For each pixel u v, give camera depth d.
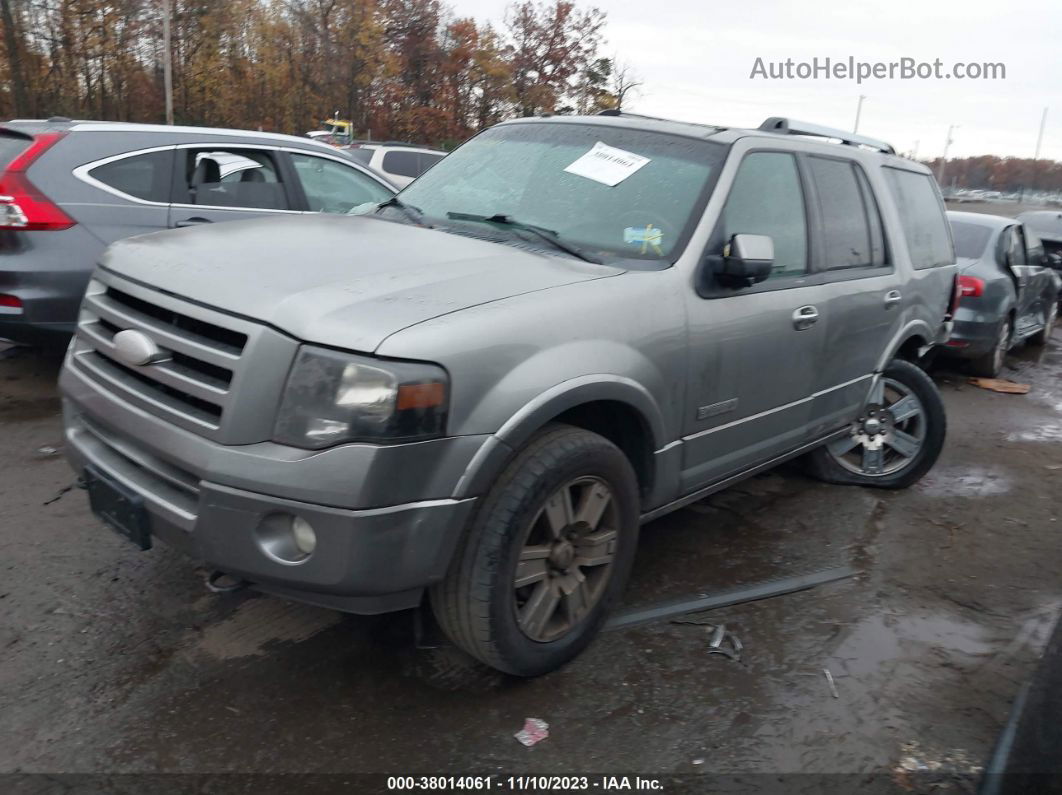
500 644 2.78
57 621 3.21
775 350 3.79
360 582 2.46
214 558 2.54
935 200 5.64
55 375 6.18
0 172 5.21
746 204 3.71
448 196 3.93
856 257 4.54
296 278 2.71
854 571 4.10
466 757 2.66
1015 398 8.27
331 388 2.41
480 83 52.66
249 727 2.72
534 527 2.87
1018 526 4.86
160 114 44.12
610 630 3.41
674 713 2.93
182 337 2.65
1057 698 2.19
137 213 5.57
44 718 2.71
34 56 39.75
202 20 42.78
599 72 54.44
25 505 4.14
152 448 2.64
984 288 8.45
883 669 3.29
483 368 2.57
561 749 2.72
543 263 3.13
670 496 3.47
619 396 2.96
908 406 5.06
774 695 3.08
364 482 2.39
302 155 6.48
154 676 2.94
